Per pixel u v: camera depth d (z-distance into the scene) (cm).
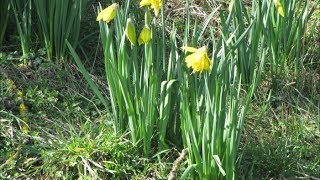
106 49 182
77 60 188
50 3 221
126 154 193
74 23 227
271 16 224
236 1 213
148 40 176
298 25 230
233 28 221
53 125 205
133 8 247
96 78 227
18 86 219
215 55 170
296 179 190
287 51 235
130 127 192
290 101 224
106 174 190
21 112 206
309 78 233
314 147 203
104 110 213
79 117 210
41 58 229
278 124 213
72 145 191
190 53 186
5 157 191
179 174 187
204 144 174
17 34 239
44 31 227
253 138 206
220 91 168
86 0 234
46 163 190
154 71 183
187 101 175
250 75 222
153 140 197
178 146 197
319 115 216
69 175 189
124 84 185
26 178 188
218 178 179
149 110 187
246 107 173
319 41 251
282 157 193
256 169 193
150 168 191
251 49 218
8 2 227
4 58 226
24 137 198
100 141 195
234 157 173
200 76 178
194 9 264
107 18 174
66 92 219
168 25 252
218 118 169
